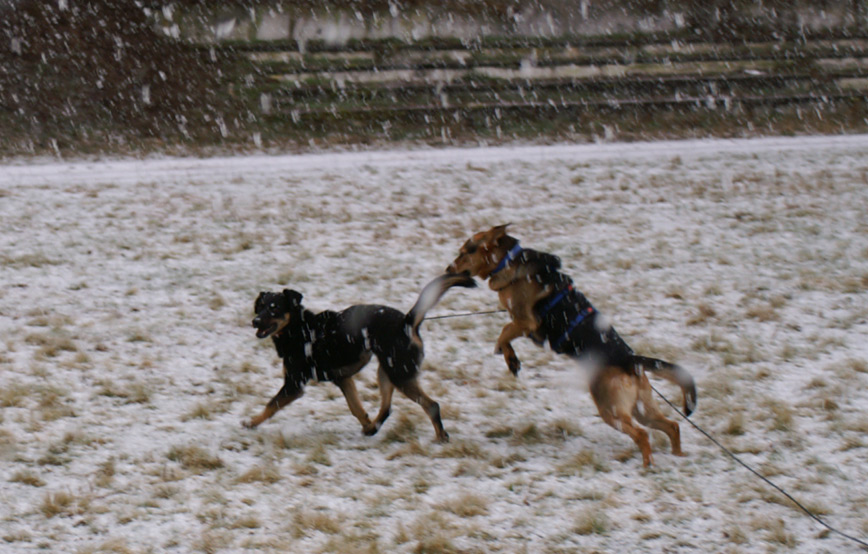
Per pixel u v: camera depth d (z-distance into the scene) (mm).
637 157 21453
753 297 11586
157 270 12312
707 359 9508
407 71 28219
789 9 31766
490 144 24188
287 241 13938
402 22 30094
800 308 11203
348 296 11336
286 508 6184
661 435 7652
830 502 6496
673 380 7113
